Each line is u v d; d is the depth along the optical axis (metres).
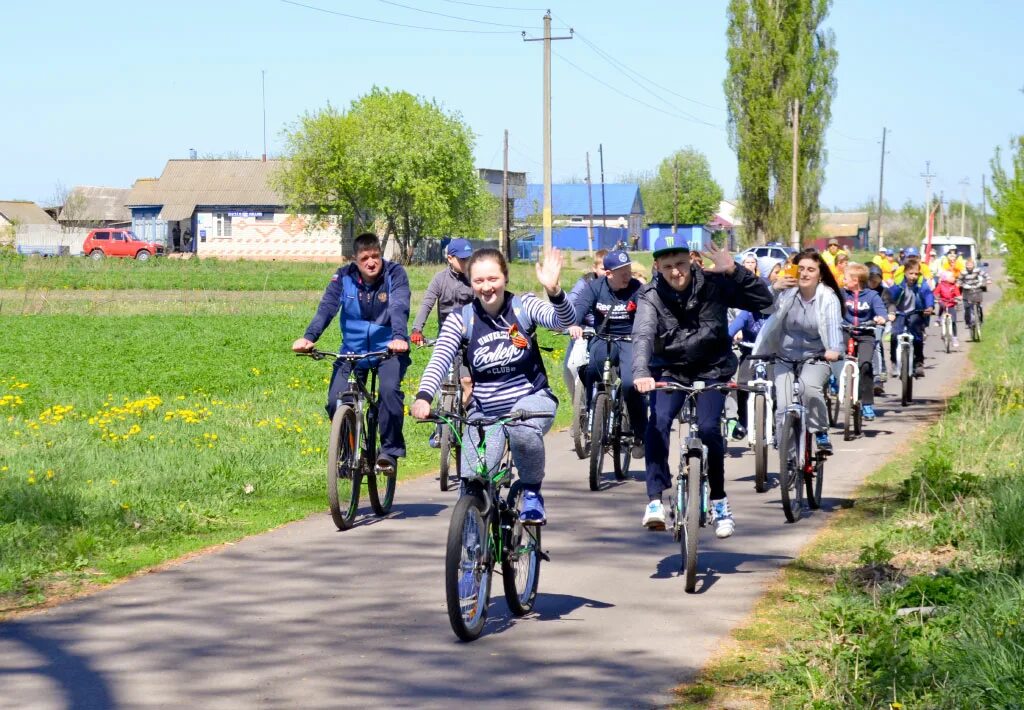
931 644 7.85
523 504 9.31
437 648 8.48
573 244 154.75
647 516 10.36
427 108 109.19
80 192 143.12
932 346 38.50
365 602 9.70
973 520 11.24
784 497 12.64
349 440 12.74
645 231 173.62
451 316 9.23
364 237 13.07
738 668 7.94
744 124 89.31
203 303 52.50
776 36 87.38
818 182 88.19
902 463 16.47
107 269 78.31
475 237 115.31
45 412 20.59
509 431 9.07
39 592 9.91
